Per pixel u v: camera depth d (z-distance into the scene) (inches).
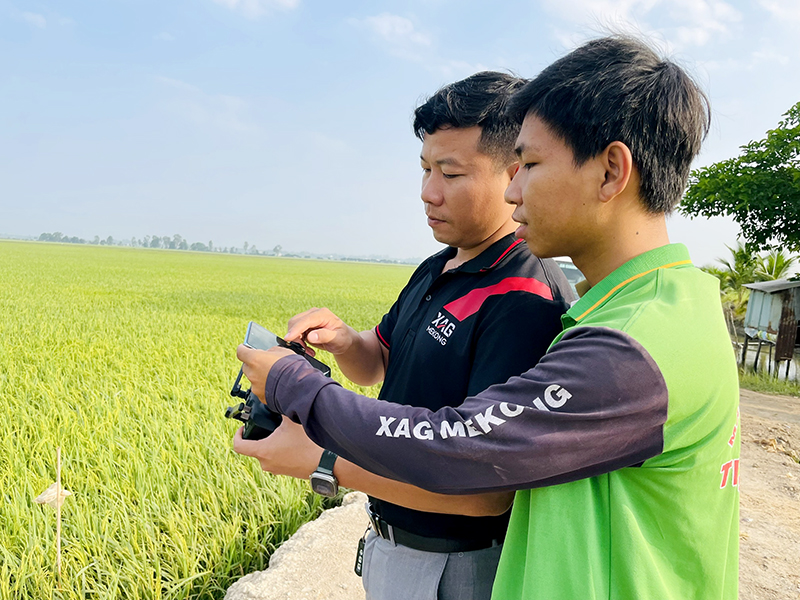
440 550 48.2
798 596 115.6
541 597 32.9
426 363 49.6
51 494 93.6
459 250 57.9
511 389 33.8
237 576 111.3
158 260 2390.5
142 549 106.8
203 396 206.7
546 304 45.7
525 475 32.8
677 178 36.9
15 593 97.4
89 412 181.2
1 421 165.0
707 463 35.2
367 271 2938.0
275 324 477.7
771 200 429.4
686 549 34.9
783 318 443.5
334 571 107.4
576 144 35.6
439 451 33.7
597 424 31.6
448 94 49.7
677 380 32.0
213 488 131.8
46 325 378.6
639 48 37.1
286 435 46.2
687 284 35.9
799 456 223.8
